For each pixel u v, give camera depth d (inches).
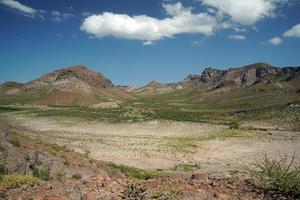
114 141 2945.4
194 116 5841.5
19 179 504.7
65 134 3415.4
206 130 3895.2
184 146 2719.0
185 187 377.1
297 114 4921.3
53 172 861.8
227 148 2669.8
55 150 1036.5
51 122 4562.0
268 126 4515.3
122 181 440.5
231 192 366.0
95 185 414.9
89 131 3742.6
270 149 2635.3
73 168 932.6
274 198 350.0
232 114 5974.4
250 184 398.9
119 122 4517.7
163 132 3742.6
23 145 935.0
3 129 990.4
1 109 6943.9
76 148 2440.9
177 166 1873.8
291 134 3570.4
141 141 2979.8
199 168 1813.5
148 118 4982.8
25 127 3976.4
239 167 1868.8
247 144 2888.8
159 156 2222.0
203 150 2549.2
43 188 417.1
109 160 2010.3
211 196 348.8
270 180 384.2
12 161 828.0
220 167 1867.6
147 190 372.5
